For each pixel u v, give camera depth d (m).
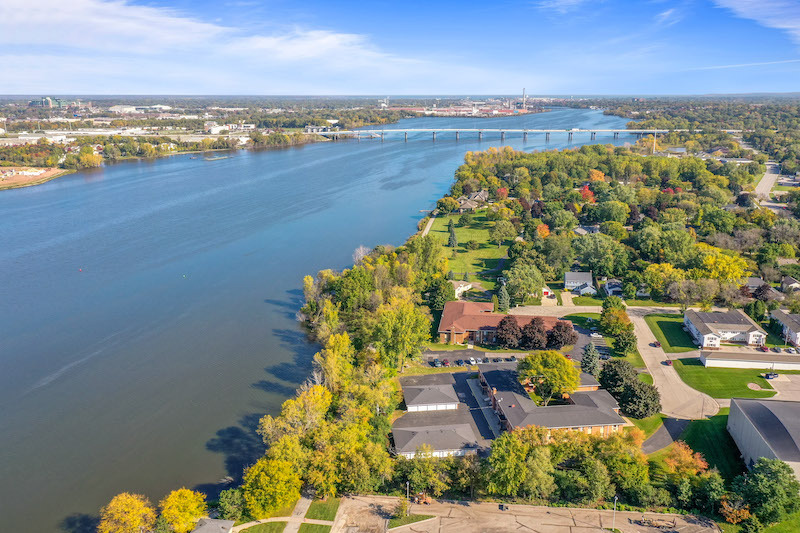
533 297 196.00
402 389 131.88
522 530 91.88
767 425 105.44
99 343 165.12
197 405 134.75
